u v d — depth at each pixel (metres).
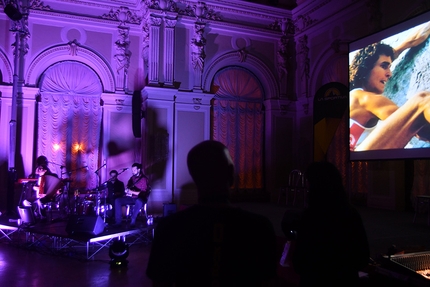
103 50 9.21
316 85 9.80
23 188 7.39
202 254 1.26
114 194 7.10
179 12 9.16
